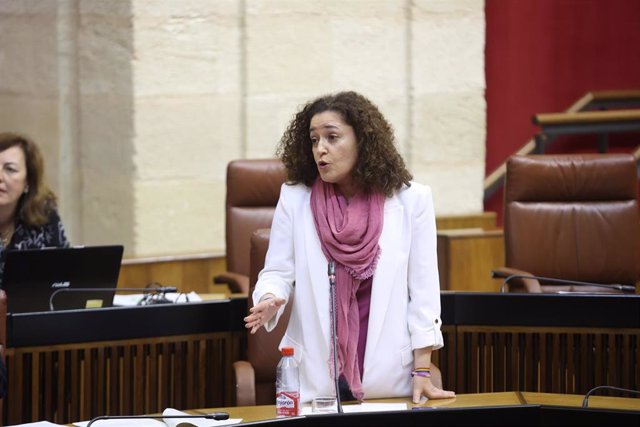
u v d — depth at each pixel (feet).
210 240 67.46
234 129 67.41
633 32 79.36
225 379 43.06
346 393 33.50
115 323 41.24
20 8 66.80
